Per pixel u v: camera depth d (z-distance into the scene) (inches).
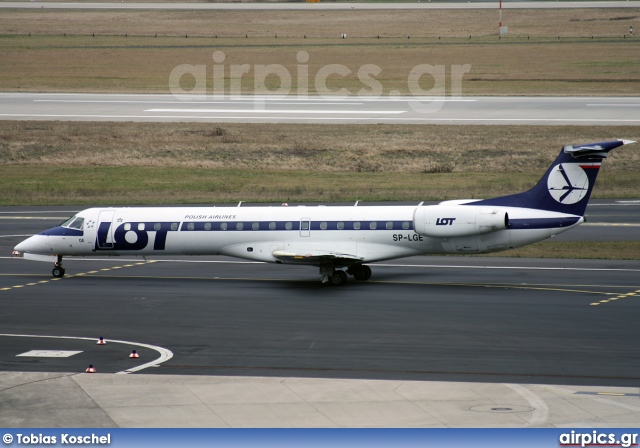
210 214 5984.3
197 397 3294.8
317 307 5002.5
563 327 4434.1
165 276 6151.6
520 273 6097.4
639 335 4252.0
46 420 3058.6
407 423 2987.2
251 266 6560.0
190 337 4320.9
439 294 5354.3
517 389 3358.8
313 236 5787.4
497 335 4276.6
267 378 3543.3
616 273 6033.5
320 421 3016.7
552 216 5536.4
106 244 6048.2
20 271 6397.6
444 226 5546.3
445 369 3676.2
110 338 4315.9
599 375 3563.0
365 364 3772.1
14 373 3649.1
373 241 5723.4
